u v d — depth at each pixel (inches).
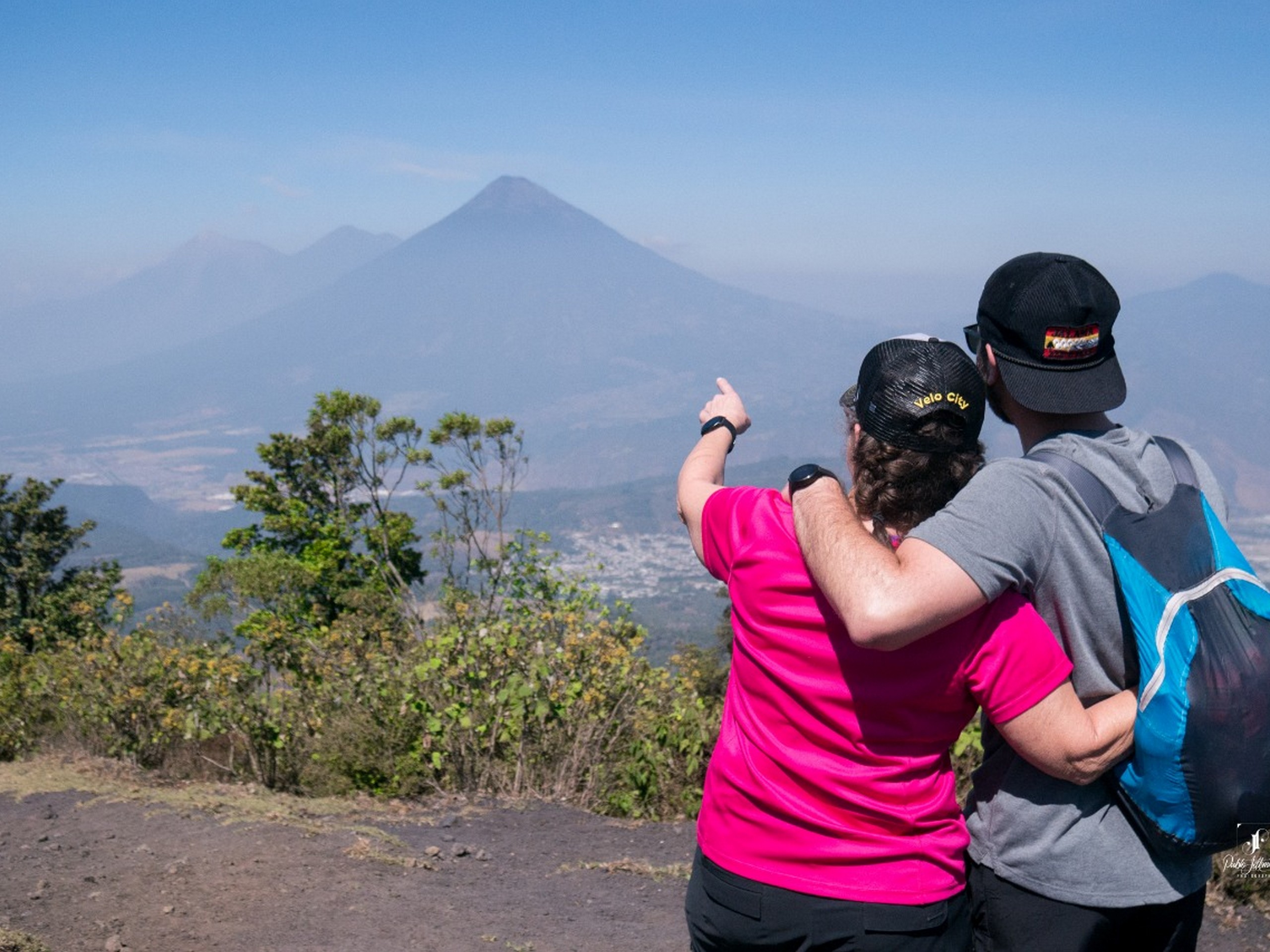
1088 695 68.2
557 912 166.6
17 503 1536.7
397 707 251.4
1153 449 70.1
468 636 257.1
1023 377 71.4
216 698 282.7
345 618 322.3
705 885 70.9
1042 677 64.1
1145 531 65.1
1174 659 61.9
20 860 177.6
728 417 89.4
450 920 157.9
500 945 149.0
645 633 282.0
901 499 69.0
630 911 170.6
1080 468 67.2
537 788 251.8
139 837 192.5
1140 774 63.9
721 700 286.0
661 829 230.4
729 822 69.2
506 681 251.9
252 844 187.9
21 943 137.6
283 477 1283.2
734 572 71.9
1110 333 71.9
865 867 65.1
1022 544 63.8
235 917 153.6
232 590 623.8
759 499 73.2
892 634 60.4
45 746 298.0
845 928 64.7
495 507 703.1
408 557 1184.2
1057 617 66.7
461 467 708.0
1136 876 66.4
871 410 70.4
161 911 154.7
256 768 262.5
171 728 287.3
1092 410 70.4
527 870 190.5
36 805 217.9
